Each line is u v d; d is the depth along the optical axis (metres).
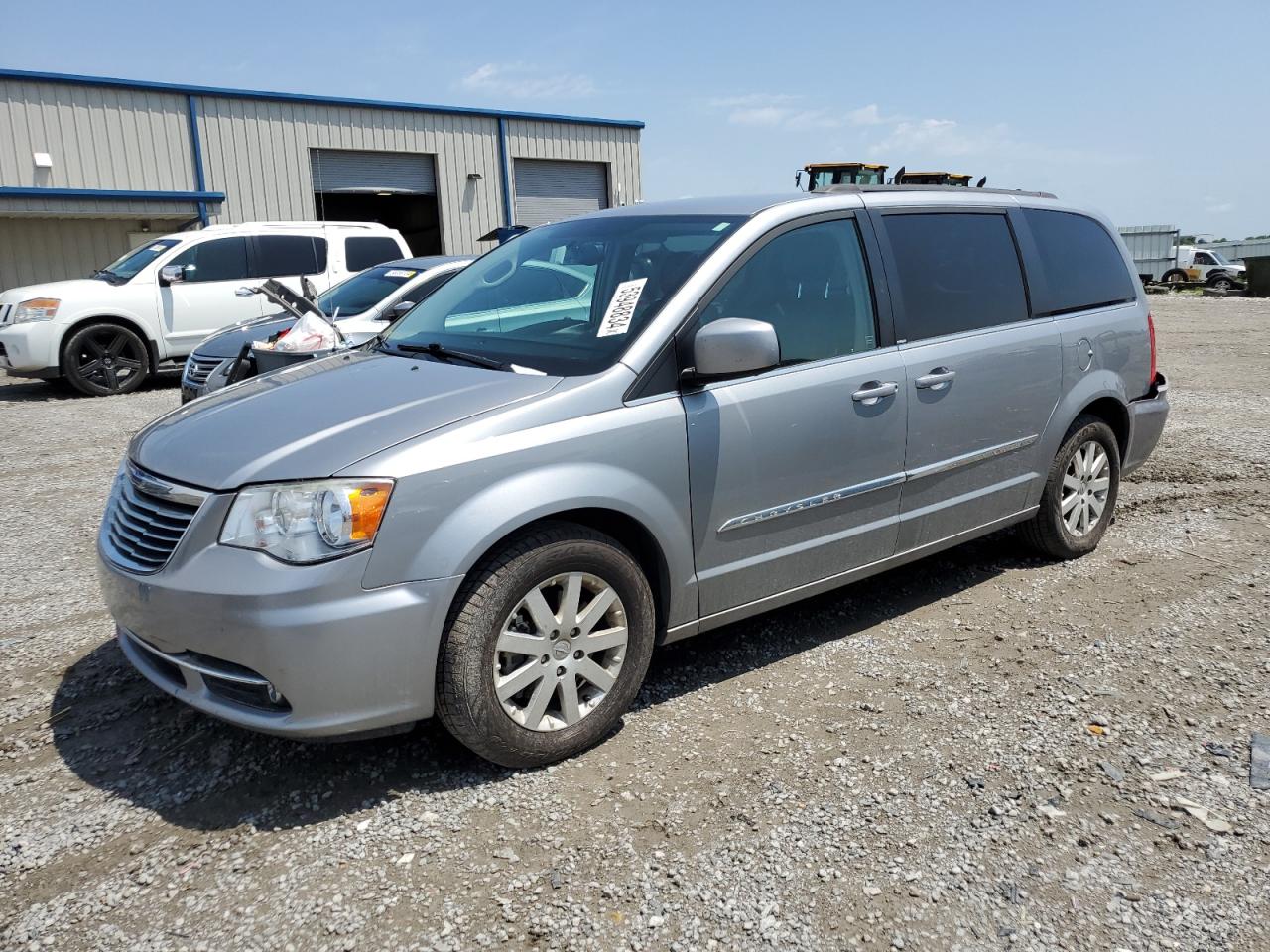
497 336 3.76
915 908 2.52
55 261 18.95
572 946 2.40
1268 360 13.16
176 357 12.14
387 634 2.82
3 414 10.55
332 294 9.13
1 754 3.33
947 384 4.18
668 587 3.43
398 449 2.88
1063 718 3.47
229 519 2.84
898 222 4.22
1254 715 3.48
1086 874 2.65
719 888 2.60
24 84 18.42
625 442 3.21
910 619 4.39
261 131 21.16
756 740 3.36
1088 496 5.11
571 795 3.04
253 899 2.58
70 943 2.43
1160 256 38.25
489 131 24.55
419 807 2.98
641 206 4.35
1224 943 2.39
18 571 5.24
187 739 3.41
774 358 3.27
